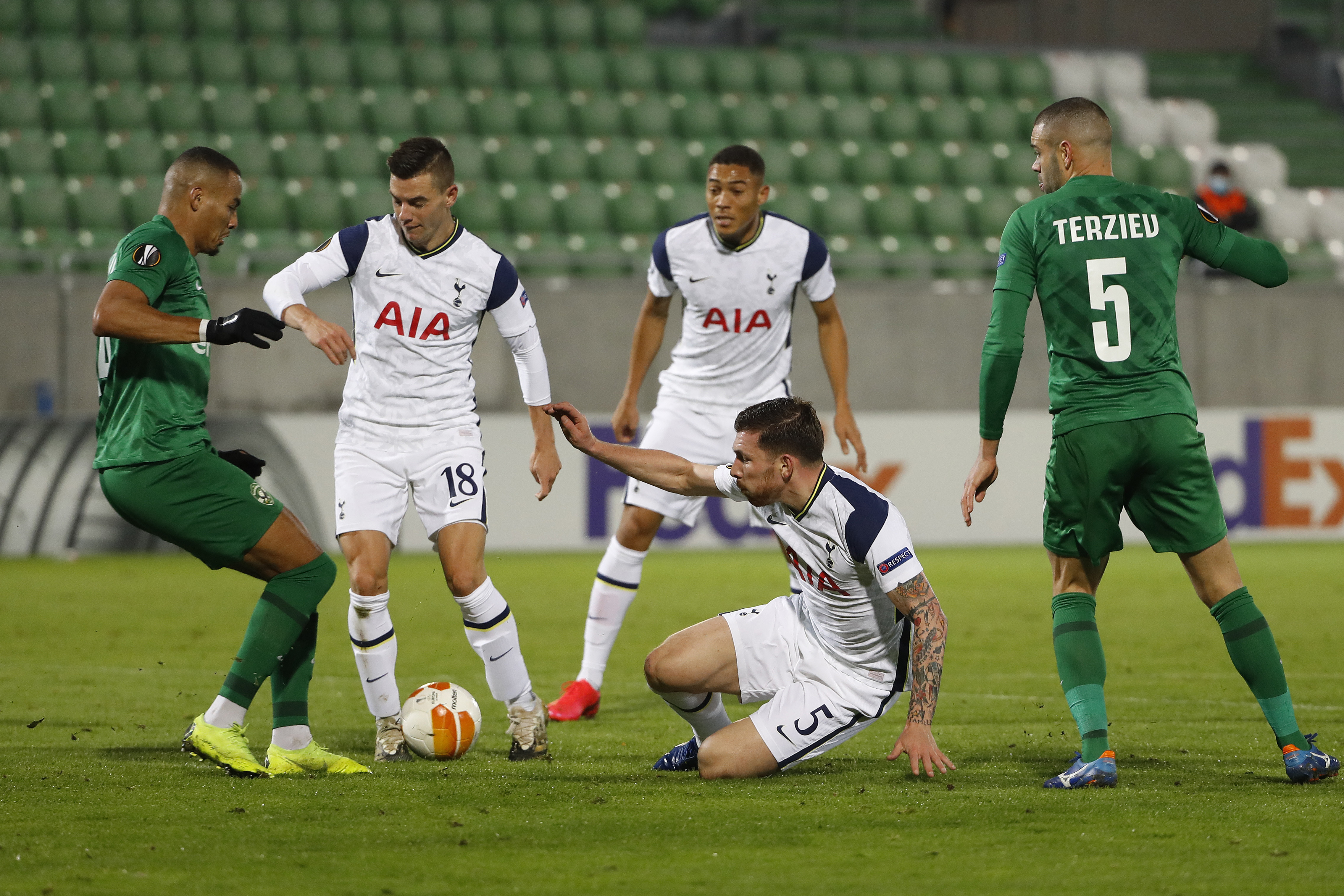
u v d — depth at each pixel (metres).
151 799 13.38
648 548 19.72
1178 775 14.62
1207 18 80.69
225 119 59.44
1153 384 14.05
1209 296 56.72
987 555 47.19
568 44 68.94
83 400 49.28
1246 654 14.18
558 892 10.27
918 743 13.46
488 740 17.30
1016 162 65.44
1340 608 32.19
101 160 56.34
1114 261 14.16
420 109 61.75
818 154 63.47
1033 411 54.16
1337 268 60.12
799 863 11.07
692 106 64.81
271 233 54.59
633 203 58.81
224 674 22.81
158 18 63.66
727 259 20.66
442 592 36.62
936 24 80.56
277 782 14.27
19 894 10.19
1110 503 14.20
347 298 50.62
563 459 47.53
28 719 18.56
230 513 14.85
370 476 15.88
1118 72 73.56
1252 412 50.59
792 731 14.34
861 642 14.20
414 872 10.79
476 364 51.44
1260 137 73.12
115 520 44.59
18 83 59.59
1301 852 11.36
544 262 55.25
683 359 21.42
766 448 13.38
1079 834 11.98
